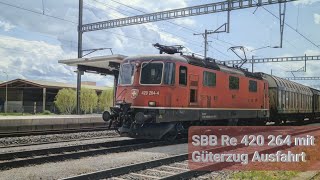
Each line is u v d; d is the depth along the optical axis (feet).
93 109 211.20
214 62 64.80
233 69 70.23
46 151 41.50
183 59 54.75
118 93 54.75
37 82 203.31
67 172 32.30
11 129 71.72
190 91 55.62
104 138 61.87
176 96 52.75
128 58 55.36
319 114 150.20
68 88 205.67
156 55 53.31
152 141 56.29
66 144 52.06
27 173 31.65
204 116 59.00
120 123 53.52
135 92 52.75
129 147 47.19
